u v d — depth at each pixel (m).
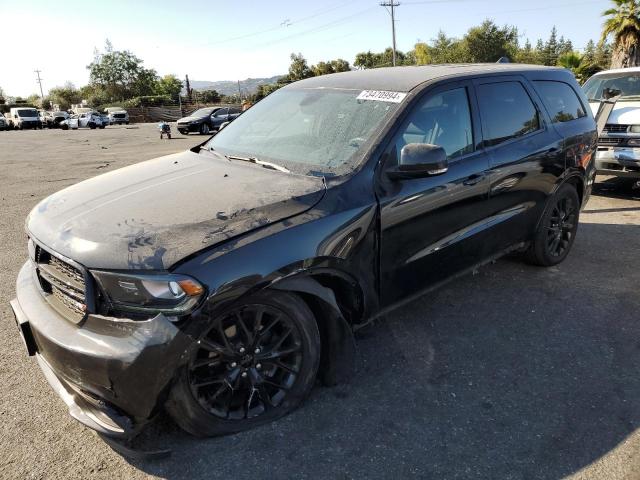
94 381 2.20
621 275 4.57
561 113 4.54
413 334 3.57
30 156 16.58
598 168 7.42
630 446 2.48
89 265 2.23
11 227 6.66
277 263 2.40
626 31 27.38
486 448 2.49
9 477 2.35
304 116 3.53
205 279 2.20
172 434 2.59
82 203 2.78
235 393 2.59
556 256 4.72
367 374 3.10
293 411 2.75
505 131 3.85
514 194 3.90
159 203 2.65
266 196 2.67
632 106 7.36
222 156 3.47
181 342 2.17
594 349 3.36
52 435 2.64
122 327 2.17
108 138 26.02
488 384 3.00
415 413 2.74
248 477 2.33
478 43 56.56
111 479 2.34
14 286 4.58
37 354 2.69
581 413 2.73
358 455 2.45
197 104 72.06
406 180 3.04
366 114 3.24
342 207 2.72
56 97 80.81
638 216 6.48
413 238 3.12
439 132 3.34
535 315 3.83
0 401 2.92
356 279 2.84
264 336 2.54
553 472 2.34
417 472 2.35
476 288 4.31
